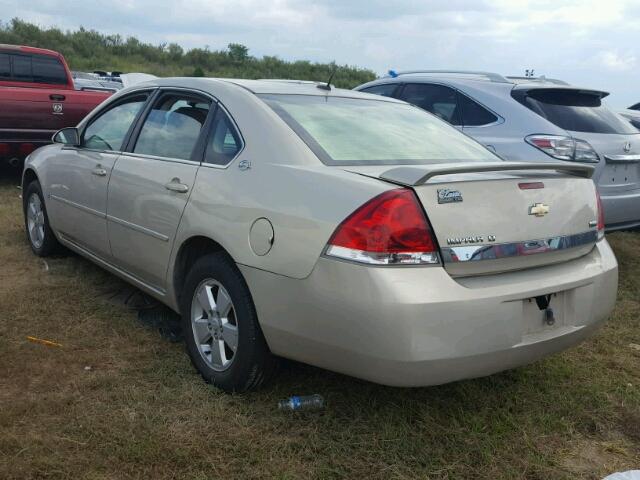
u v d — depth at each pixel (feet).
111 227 13.28
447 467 8.80
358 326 8.27
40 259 17.26
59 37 114.32
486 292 8.52
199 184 10.81
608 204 17.49
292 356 9.32
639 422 10.28
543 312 9.34
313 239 8.71
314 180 9.22
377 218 8.25
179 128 12.17
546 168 9.44
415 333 8.08
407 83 22.26
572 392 11.17
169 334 12.48
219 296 10.34
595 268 10.04
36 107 25.62
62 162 15.65
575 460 9.24
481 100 19.53
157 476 8.32
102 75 57.26
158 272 11.90
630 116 32.50
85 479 8.17
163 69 114.83
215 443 9.02
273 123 10.44
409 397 10.52
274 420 9.63
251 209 9.66
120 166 13.09
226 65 124.67
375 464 8.79
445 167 8.51
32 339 12.11
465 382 11.16
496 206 8.89
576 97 19.19
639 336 14.03
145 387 10.50
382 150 10.61
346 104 12.16
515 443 9.50
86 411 9.68
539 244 9.23
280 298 9.10
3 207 23.26
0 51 29.53
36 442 8.82
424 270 8.27
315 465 8.70
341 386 10.71
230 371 10.16
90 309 13.75
